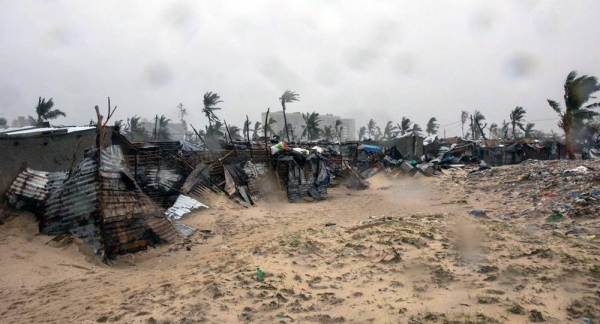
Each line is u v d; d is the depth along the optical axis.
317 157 25.12
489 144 52.72
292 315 5.80
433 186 27.41
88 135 15.43
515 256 7.88
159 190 17.55
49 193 11.33
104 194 10.43
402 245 9.00
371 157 38.50
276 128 120.12
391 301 6.06
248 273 7.70
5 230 10.35
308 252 9.14
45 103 39.50
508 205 16.70
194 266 9.41
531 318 5.14
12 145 11.70
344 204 21.83
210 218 16.12
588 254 7.81
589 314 5.18
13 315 6.52
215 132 57.53
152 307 6.32
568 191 16.06
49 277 8.52
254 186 21.42
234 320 5.70
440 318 5.26
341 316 5.67
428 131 96.44
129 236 11.00
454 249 8.58
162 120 62.81
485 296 5.93
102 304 6.79
